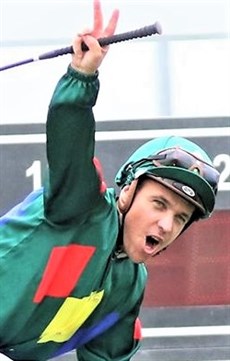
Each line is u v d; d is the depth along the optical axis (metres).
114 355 7.06
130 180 6.23
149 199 6.17
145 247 6.24
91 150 5.95
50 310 6.30
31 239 6.17
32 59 6.04
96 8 5.82
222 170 11.77
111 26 5.84
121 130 11.63
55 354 6.81
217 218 11.88
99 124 11.62
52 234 6.15
